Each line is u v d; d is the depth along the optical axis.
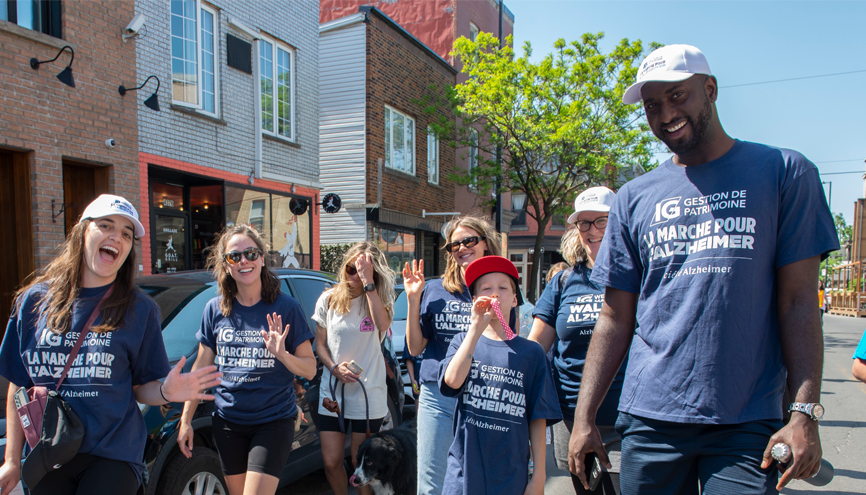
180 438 2.92
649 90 1.95
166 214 9.16
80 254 2.35
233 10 9.94
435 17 19.42
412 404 6.13
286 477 3.77
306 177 11.82
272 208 10.88
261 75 10.70
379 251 3.79
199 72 9.27
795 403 1.63
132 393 2.42
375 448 3.40
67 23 7.08
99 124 7.50
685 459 1.84
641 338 1.99
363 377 3.73
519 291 3.21
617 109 13.83
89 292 2.37
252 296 3.13
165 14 8.51
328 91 13.83
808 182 1.77
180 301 3.77
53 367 2.29
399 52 14.73
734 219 1.80
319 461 4.10
